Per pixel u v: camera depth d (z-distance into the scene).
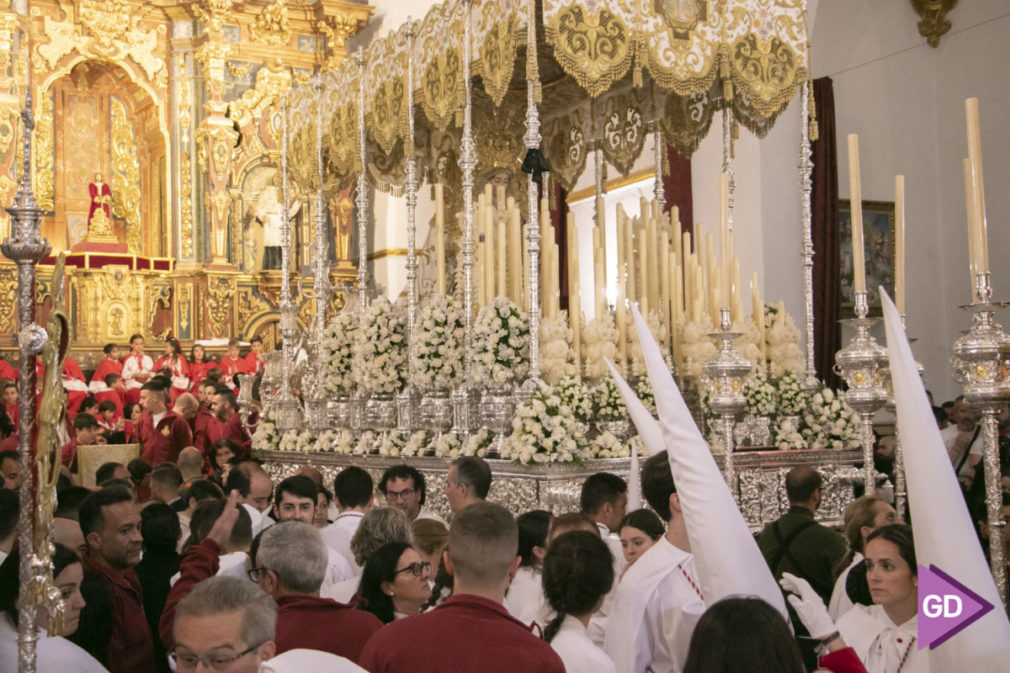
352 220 24.16
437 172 12.80
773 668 2.49
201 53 22.92
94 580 4.63
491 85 9.39
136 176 24.00
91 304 22.36
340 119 12.47
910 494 3.61
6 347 21.23
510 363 9.43
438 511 9.91
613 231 18.03
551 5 8.64
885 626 3.99
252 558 4.95
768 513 9.40
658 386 4.04
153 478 7.80
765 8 9.70
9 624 3.82
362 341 11.33
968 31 15.62
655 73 9.07
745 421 9.88
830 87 14.95
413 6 22.66
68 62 22.34
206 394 14.74
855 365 6.18
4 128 21.73
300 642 3.88
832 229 14.88
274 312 23.31
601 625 4.66
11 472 8.33
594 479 6.08
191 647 3.00
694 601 4.20
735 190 15.37
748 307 14.98
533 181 9.15
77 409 20.67
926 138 16.05
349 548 6.08
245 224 23.42
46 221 23.09
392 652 3.44
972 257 5.08
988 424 4.91
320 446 12.27
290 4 23.56
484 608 3.51
